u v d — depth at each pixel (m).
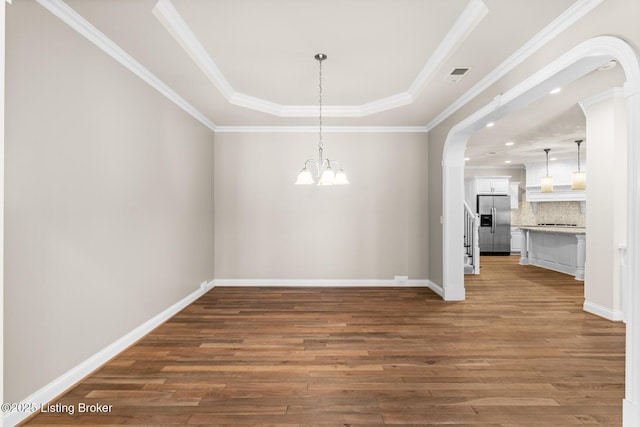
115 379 2.48
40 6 2.12
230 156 5.43
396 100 4.37
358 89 4.16
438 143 4.96
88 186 2.55
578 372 2.60
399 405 2.16
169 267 3.88
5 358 1.92
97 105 2.64
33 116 2.08
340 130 5.42
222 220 5.45
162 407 2.13
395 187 5.43
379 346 3.09
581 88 3.88
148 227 3.41
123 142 2.98
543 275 6.58
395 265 5.45
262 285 5.46
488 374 2.57
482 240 9.86
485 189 9.92
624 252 3.77
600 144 3.99
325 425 1.96
